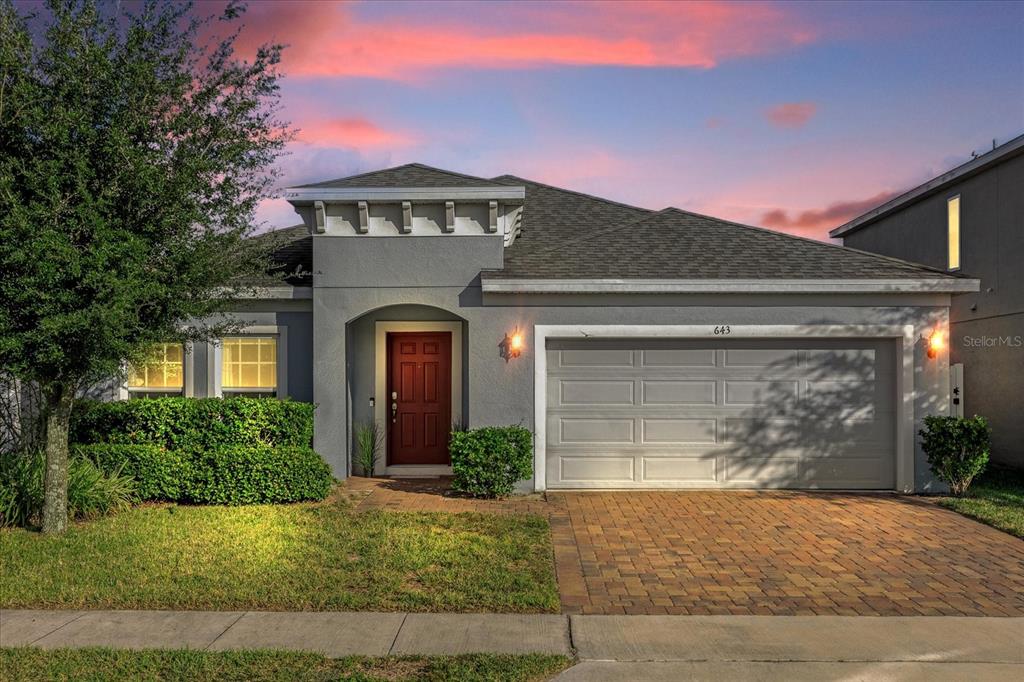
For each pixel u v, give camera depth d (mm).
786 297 10875
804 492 10805
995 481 11883
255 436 10469
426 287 11078
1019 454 13234
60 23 7336
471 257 11094
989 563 7289
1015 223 13352
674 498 10367
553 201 15227
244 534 7941
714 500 10219
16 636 5250
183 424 10508
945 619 5738
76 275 6977
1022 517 8984
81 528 8180
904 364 10805
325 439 11227
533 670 4707
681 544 7957
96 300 7148
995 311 13930
